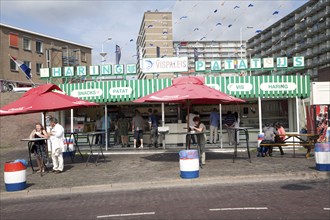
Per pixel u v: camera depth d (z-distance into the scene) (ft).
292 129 65.57
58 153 39.29
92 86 60.29
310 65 308.40
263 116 67.87
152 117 61.93
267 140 47.91
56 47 172.86
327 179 32.68
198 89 39.91
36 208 25.64
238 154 51.80
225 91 58.39
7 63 144.97
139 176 35.60
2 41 143.54
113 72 60.23
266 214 20.93
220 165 40.78
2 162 51.88
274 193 26.86
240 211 21.84
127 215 22.12
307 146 46.42
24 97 41.86
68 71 61.77
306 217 20.06
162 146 62.08
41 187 32.04
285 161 42.91
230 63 58.70
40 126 39.99
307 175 33.76
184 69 58.85
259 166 39.19
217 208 22.85
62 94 42.98
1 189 32.07
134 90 59.62
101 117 67.10
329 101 55.72
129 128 67.56
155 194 28.50
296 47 324.60
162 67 58.95
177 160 46.78
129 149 59.57
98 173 38.45
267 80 58.75
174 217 21.11
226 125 61.82
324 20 289.94
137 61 70.79
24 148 76.84
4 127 88.53
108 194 29.53
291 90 58.90
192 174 33.24
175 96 38.58
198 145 41.34
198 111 68.54
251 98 62.03
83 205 25.73
